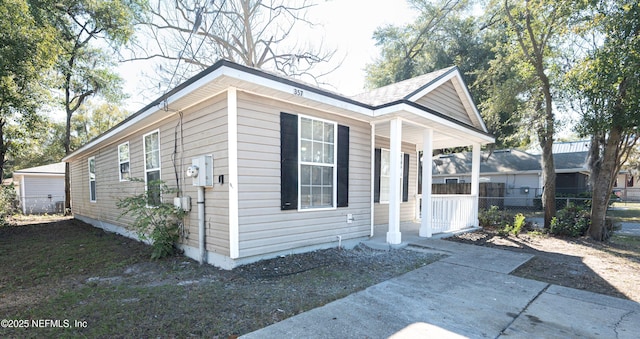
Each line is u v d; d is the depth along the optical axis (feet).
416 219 31.78
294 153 16.52
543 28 27.40
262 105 15.14
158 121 20.36
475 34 51.19
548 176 28.66
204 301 10.64
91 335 8.30
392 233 19.45
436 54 53.83
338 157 18.93
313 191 17.70
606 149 23.82
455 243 20.80
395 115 19.03
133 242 22.72
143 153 22.56
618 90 21.12
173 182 18.83
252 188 14.74
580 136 24.43
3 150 42.96
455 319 9.19
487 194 52.34
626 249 20.34
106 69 49.70
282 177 15.96
